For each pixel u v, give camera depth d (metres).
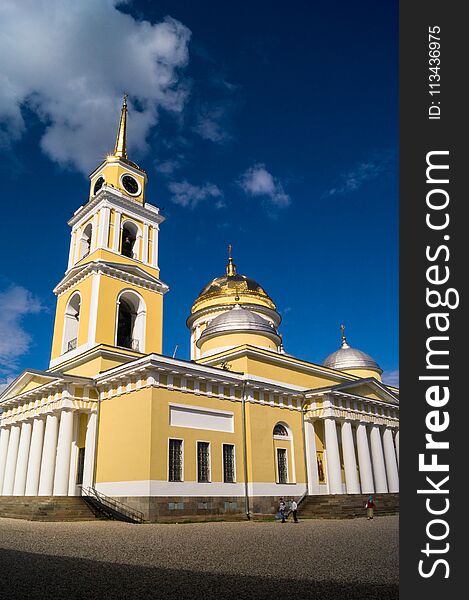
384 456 43.53
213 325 47.09
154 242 46.56
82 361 37.81
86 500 30.22
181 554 13.86
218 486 31.95
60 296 44.97
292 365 42.00
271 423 37.12
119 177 46.28
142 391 31.08
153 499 27.98
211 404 33.72
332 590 8.91
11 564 11.85
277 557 13.23
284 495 35.53
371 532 21.17
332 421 38.75
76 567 11.42
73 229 47.31
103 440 33.06
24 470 36.75
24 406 38.84
